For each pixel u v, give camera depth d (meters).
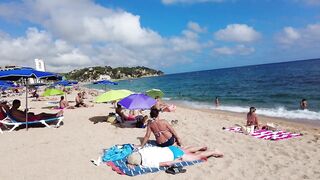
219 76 99.06
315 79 44.41
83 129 11.83
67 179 6.40
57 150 8.66
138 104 10.42
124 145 8.14
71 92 47.16
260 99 27.12
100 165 7.20
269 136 9.98
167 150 7.24
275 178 6.25
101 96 12.62
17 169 7.05
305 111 18.27
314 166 6.93
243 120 14.34
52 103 26.03
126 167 6.91
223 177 6.33
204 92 41.03
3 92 45.22
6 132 11.43
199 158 7.39
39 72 11.07
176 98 35.00
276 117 16.70
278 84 42.50
